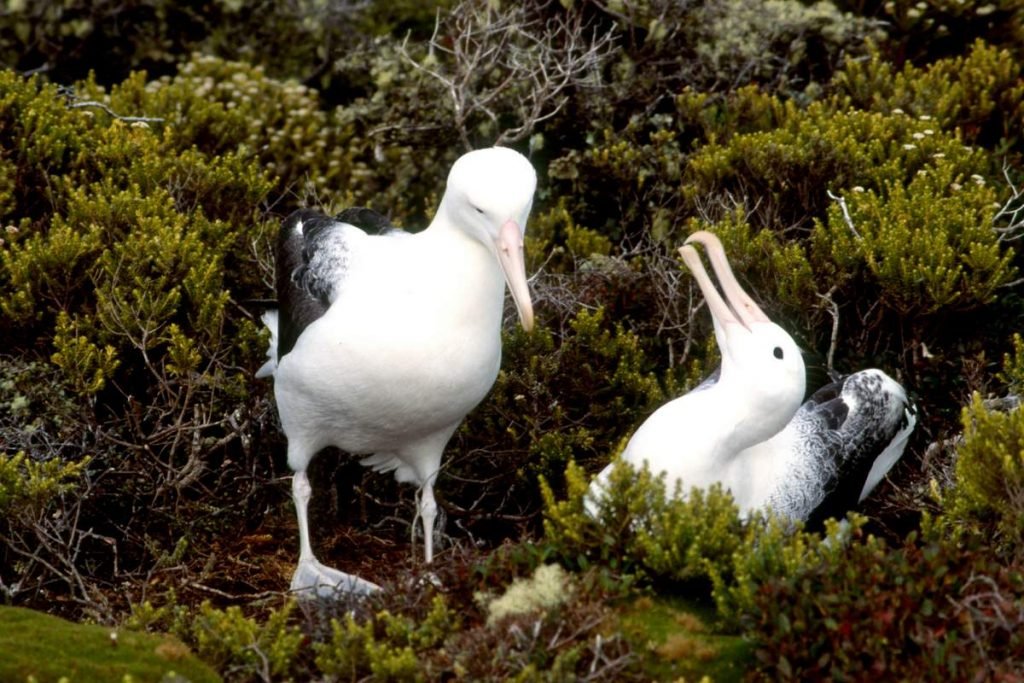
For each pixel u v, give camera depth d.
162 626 6.64
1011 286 9.05
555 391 8.45
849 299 8.91
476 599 6.15
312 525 8.37
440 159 10.94
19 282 7.91
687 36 10.98
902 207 8.86
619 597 6.10
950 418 8.70
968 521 7.03
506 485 8.43
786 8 11.08
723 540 6.18
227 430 8.30
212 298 7.96
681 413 7.21
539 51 10.45
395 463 7.82
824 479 7.62
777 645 5.64
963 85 10.62
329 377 7.04
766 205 9.65
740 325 7.17
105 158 9.21
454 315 6.99
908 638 5.70
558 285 9.09
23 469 7.39
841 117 10.01
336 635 5.95
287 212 10.44
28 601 7.03
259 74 11.76
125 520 7.91
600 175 10.12
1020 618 5.66
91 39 12.59
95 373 7.65
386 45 11.52
